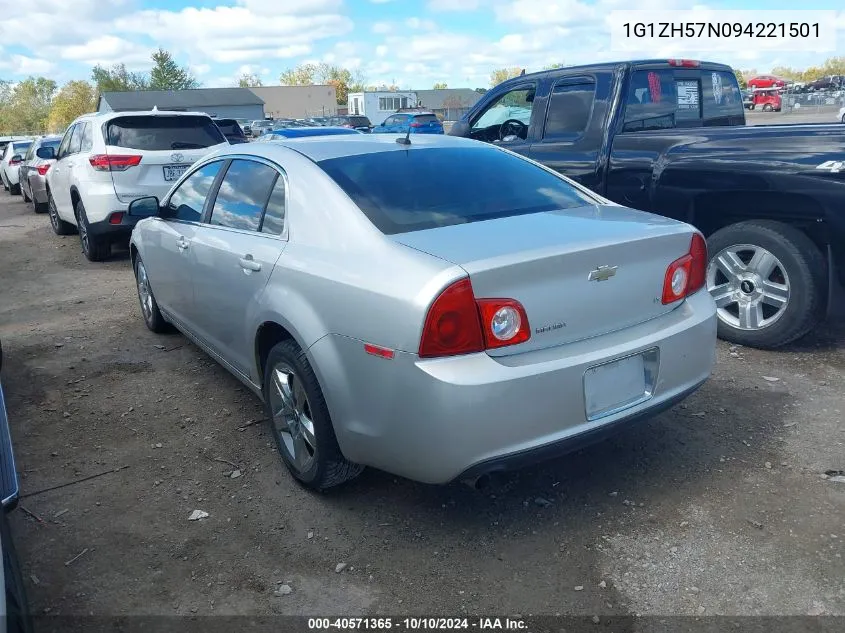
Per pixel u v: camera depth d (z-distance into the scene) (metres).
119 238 8.99
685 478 3.52
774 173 4.70
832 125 4.74
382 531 3.21
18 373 5.27
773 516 3.18
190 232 4.50
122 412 4.54
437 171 3.69
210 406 4.59
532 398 2.76
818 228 4.81
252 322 3.66
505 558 2.99
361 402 2.96
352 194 3.32
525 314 2.80
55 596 2.86
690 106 6.38
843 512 3.19
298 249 3.37
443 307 2.67
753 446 3.79
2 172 21.09
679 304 3.37
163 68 86.12
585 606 2.70
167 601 2.82
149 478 3.74
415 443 2.79
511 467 2.82
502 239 2.97
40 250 10.61
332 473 3.31
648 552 2.98
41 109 121.31
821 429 3.94
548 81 6.42
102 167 8.51
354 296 2.93
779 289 4.92
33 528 3.32
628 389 3.07
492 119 7.22
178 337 6.00
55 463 3.92
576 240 2.98
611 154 5.73
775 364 4.88
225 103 76.38
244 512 3.39
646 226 3.28
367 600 2.79
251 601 2.81
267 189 3.82
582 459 3.74
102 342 5.93
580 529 3.16
